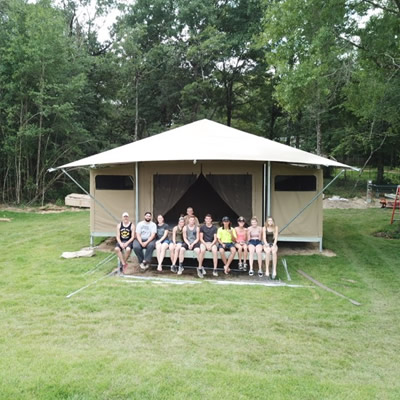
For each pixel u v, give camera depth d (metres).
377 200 17.06
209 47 21.36
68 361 3.21
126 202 8.77
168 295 5.26
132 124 25.09
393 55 9.76
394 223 11.55
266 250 6.30
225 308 4.76
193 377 2.97
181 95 23.67
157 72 24.19
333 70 9.86
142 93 24.62
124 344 3.65
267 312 4.66
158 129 24.06
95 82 21.06
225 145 7.56
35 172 17.30
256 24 21.36
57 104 15.85
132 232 6.67
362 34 9.45
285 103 11.27
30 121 16.22
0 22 15.59
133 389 2.76
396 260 7.55
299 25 9.32
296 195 8.27
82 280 5.97
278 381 2.97
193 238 6.62
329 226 11.38
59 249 8.40
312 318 4.49
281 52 9.91
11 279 5.96
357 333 4.09
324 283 6.02
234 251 6.46
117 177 8.79
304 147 23.08
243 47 22.16
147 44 24.98
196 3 22.41
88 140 18.38
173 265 6.59
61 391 2.72
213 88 23.48
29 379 2.88
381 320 4.48
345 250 8.45
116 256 7.75
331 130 21.25
